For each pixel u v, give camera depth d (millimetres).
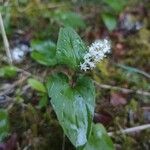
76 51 135
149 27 233
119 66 198
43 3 230
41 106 161
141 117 174
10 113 162
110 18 223
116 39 220
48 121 159
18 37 206
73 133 123
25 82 179
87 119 127
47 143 154
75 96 128
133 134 166
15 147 152
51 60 181
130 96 182
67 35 135
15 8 215
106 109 168
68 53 134
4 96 172
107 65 199
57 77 131
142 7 243
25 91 175
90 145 138
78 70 136
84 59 134
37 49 187
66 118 124
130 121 171
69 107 126
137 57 209
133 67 204
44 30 210
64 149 150
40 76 184
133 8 242
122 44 216
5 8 206
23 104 166
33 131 156
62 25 211
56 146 153
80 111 127
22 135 157
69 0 238
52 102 125
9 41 202
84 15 232
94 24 226
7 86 178
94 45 134
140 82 190
